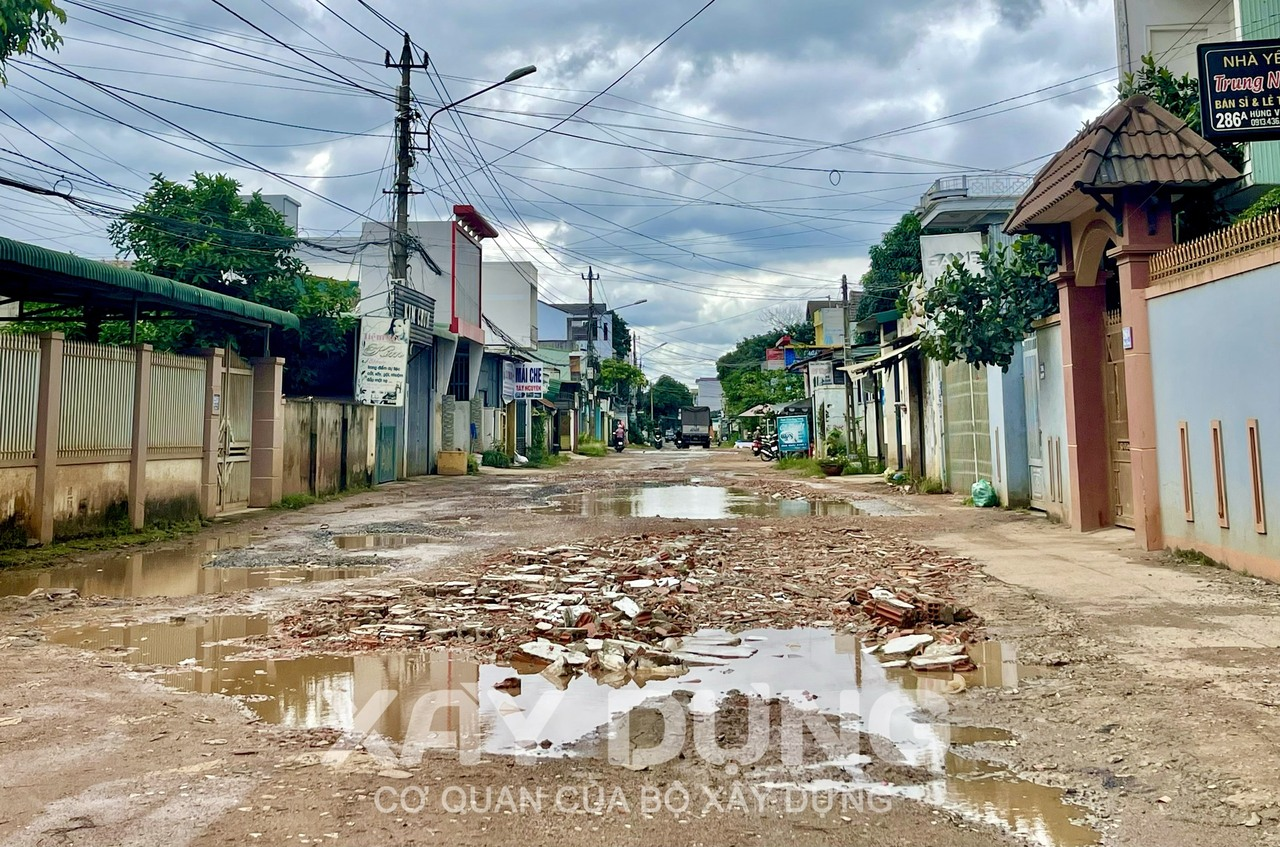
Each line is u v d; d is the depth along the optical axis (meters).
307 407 20.08
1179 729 4.72
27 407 11.67
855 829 3.73
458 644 6.95
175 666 6.35
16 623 7.68
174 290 14.27
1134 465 10.65
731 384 83.56
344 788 4.11
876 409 30.81
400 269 23.88
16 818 3.75
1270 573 8.23
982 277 14.91
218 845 3.51
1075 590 8.42
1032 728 4.93
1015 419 15.96
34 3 8.61
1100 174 10.16
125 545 12.55
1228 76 9.18
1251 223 8.46
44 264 11.48
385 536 13.58
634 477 30.06
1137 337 10.48
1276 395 8.10
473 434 36.16
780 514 16.69
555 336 74.44
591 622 7.38
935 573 9.61
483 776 4.29
